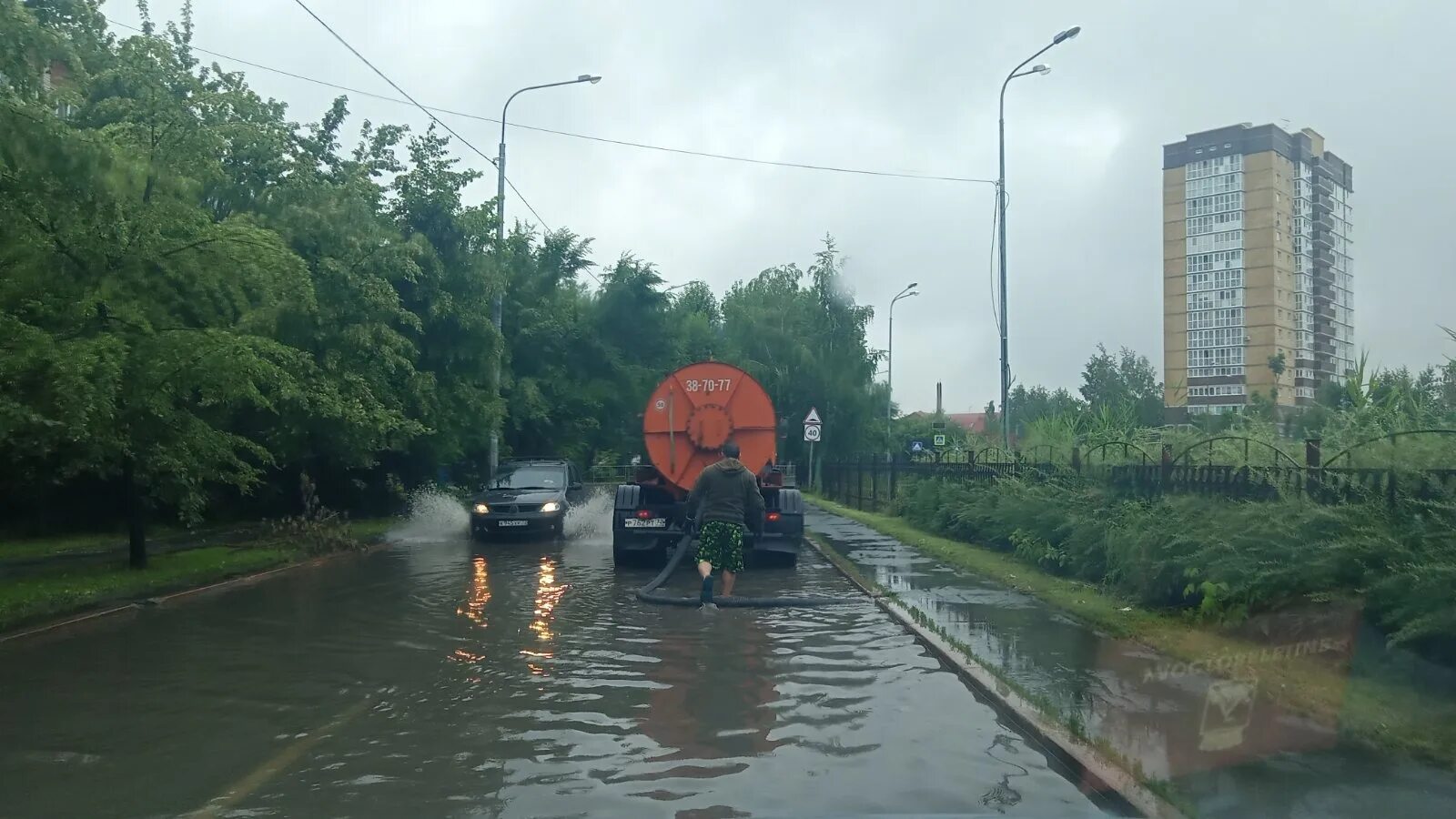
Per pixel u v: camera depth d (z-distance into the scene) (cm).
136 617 1083
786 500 1513
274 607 1148
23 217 1018
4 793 532
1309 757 555
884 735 632
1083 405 2433
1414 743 561
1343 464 870
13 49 954
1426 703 636
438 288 2242
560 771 564
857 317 4050
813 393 3953
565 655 877
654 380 3419
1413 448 787
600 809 504
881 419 4116
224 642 944
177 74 1619
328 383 1738
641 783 543
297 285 1349
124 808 509
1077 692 695
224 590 1290
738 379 1512
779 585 1336
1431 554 675
